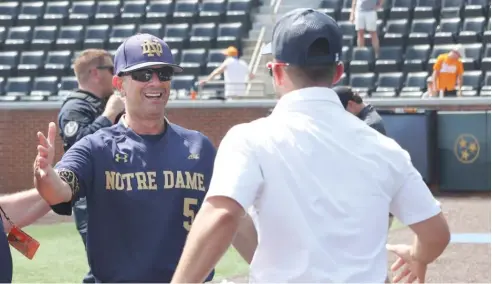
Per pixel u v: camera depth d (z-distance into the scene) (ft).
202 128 62.23
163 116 15.28
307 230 10.11
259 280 10.25
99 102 20.33
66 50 81.00
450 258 33.55
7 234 14.19
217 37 78.28
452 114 55.57
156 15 81.56
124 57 15.14
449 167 55.77
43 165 13.16
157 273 14.70
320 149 10.31
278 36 10.68
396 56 72.38
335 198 10.25
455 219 44.24
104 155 14.80
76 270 32.60
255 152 10.18
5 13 85.15
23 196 14.93
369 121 21.57
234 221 9.88
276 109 10.64
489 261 32.91
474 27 73.61
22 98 72.54
